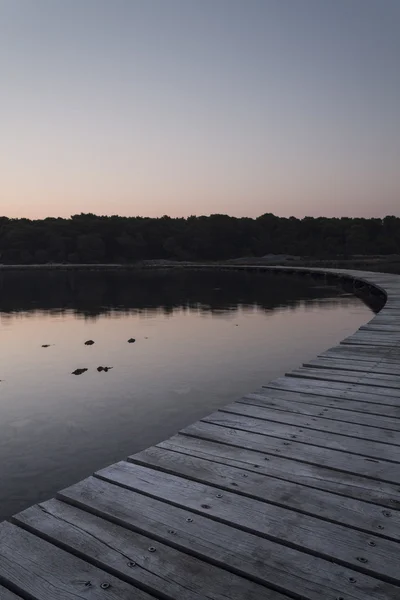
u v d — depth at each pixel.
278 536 2.46
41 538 2.47
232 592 2.08
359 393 5.07
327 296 20.98
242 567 2.23
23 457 4.59
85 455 4.62
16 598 2.05
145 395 6.51
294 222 91.88
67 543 2.40
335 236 89.00
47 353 9.24
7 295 22.48
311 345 9.95
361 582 2.14
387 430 3.99
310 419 4.28
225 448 3.63
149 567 2.23
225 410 4.55
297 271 36.97
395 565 2.24
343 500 2.84
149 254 80.25
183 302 18.62
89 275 41.44
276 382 5.57
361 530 2.53
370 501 2.83
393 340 8.09
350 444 3.70
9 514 3.60
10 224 77.25
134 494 2.91
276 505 2.79
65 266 57.00
